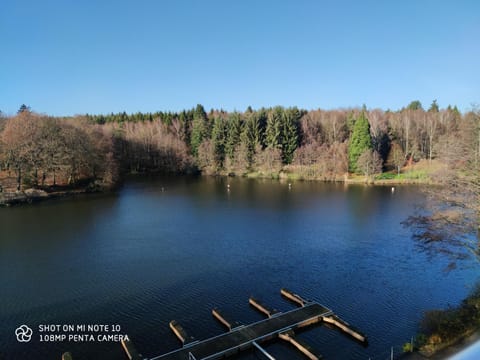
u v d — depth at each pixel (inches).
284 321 930.1
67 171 3102.9
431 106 5964.6
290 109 5137.8
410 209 2352.4
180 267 1352.1
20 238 1716.3
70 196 2918.3
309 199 2797.7
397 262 1384.1
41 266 1358.3
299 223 2018.9
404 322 953.5
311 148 4202.8
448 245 1471.5
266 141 4581.7
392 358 778.8
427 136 4217.5
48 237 1737.2
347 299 1089.4
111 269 1331.2
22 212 2289.6
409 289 1148.5
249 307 1043.9
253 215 2237.9
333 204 2573.8
